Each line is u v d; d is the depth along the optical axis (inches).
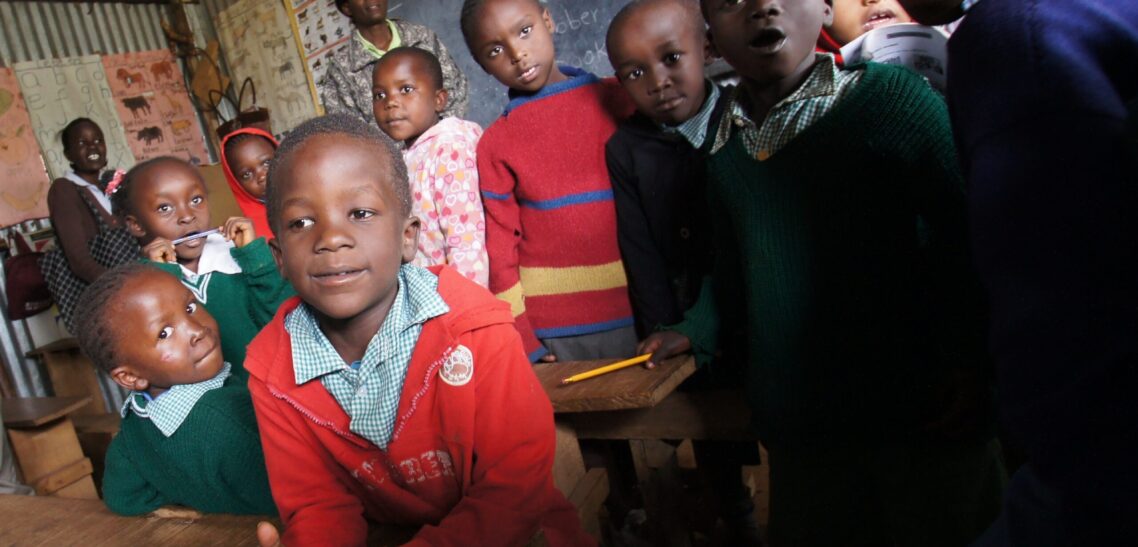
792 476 47.1
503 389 35.3
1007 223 16.8
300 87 197.2
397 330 35.1
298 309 37.3
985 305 38.7
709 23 42.8
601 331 69.0
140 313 44.4
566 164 67.5
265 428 37.0
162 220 70.4
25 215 169.5
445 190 70.3
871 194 40.3
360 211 32.6
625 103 68.8
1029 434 16.8
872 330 41.7
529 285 71.2
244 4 199.5
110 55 190.1
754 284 45.0
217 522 38.5
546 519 39.0
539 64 67.6
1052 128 16.3
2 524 42.6
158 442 44.7
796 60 40.9
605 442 64.8
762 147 44.0
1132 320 15.2
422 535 32.5
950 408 40.8
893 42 50.9
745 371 52.3
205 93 205.6
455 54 162.1
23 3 174.4
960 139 20.4
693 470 83.0
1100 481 15.8
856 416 42.9
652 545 64.0
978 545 23.1
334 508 36.8
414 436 35.5
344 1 117.9
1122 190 15.4
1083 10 17.5
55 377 144.9
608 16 136.4
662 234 61.8
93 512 43.1
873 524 45.9
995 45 18.3
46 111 175.9
